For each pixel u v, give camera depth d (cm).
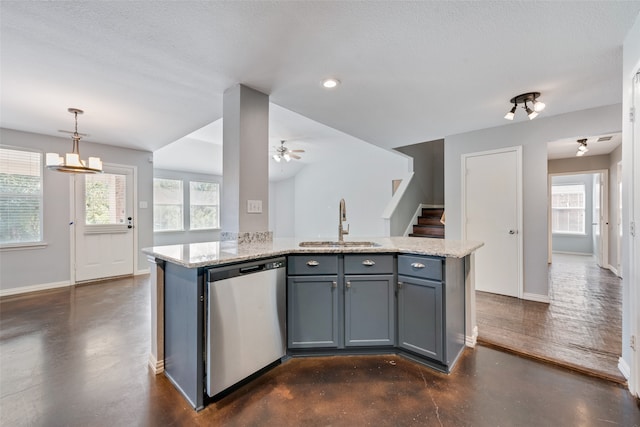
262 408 167
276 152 641
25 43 195
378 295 225
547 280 349
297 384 191
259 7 162
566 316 302
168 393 181
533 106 303
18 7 159
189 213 755
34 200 412
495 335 256
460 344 231
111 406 168
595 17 170
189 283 175
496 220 385
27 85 260
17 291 397
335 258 222
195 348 169
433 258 207
